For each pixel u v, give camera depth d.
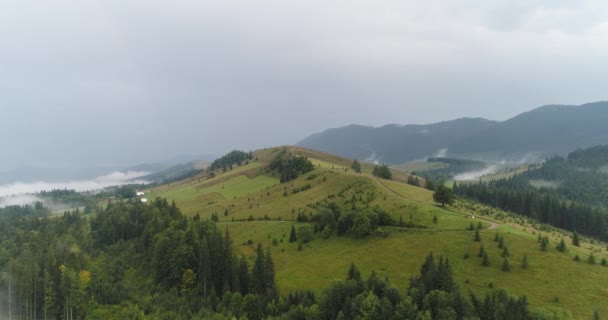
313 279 156.12
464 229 166.12
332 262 166.25
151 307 139.75
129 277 164.88
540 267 130.50
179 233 170.25
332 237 190.25
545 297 115.56
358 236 181.12
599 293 114.62
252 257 186.75
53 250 172.38
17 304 146.00
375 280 123.31
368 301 109.19
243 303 132.12
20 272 150.75
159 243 163.75
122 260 178.75
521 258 137.00
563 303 112.00
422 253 154.00
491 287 124.69
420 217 183.50
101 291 148.62
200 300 141.38
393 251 161.62
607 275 123.44
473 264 138.75
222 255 155.38
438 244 157.00
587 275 124.06
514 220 198.12
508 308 102.56
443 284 114.69
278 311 128.75
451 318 99.94
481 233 157.38
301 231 195.25
